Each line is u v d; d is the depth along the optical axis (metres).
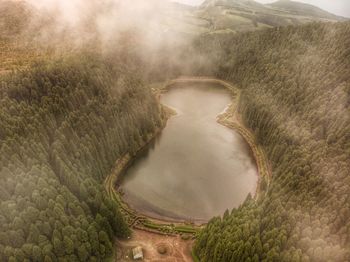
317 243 72.19
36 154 94.19
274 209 85.06
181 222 101.38
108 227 87.06
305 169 100.06
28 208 75.62
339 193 85.62
